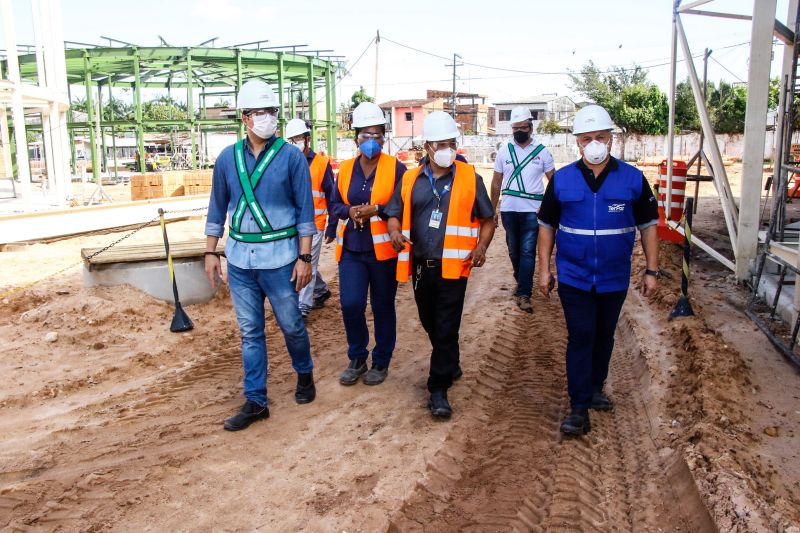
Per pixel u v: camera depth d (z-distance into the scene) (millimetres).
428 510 3861
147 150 65688
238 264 4746
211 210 4879
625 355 6383
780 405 4898
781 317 6691
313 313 7910
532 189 7820
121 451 4512
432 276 4871
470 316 7672
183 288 7961
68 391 5645
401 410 5141
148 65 33094
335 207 5445
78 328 7023
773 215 7230
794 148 16062
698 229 11656
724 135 44438
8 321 7512
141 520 3707
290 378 5859
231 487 4047
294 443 4613
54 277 9734
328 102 37438
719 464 3869
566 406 5242
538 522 3756
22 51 31188
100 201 22797
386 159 5352
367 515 3744
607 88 53000
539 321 7465
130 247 8461
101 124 32562
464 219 4816
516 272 8125
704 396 4781
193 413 5164
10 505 3846
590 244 4516
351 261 5445
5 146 23422
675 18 9641
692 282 8391
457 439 4684
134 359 6316
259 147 4688
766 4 7469
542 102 69500
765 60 7664
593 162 4418
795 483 3869
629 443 4648
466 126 69625
